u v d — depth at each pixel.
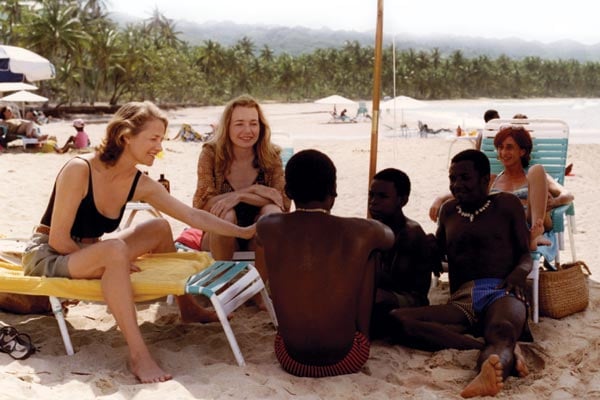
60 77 53.44
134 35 80.19
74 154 15.12
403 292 4.02
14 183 10.17
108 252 3.34
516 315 3.50
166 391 2.99
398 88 114.06
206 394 2.98
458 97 120.50
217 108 69.12
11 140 15.65
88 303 4.57
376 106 5.21
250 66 105.44
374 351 3.72
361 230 3.23
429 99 115.88
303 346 3.28
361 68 113.75
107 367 3.36
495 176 5.24
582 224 7.83
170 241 4.09
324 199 3.27
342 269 3.22
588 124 31.27
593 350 3.77
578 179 11.62
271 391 3.04
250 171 4.70
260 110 4.62
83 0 70.19
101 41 58.22
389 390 3.18
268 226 3.30
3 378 3.02
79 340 3.76
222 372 3.28
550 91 134.88
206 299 4.79
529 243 3.90
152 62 62.94
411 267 4.00
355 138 22.62
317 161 3.23
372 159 5.27
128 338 3.28
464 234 3.94
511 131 4.86
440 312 3.78
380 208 3.94
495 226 3.87
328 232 3.22
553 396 3.14
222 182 4.69
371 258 3.33
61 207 3.52
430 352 3.74
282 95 107.44
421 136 23.61
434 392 3.21
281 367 3.44
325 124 35.00
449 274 4.12
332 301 3.22
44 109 44.69
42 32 50.97
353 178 11.94
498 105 67.44
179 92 72.12
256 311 4.48
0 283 3.53
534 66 135.00
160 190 3.83
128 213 8.24
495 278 3.83
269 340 3.88
